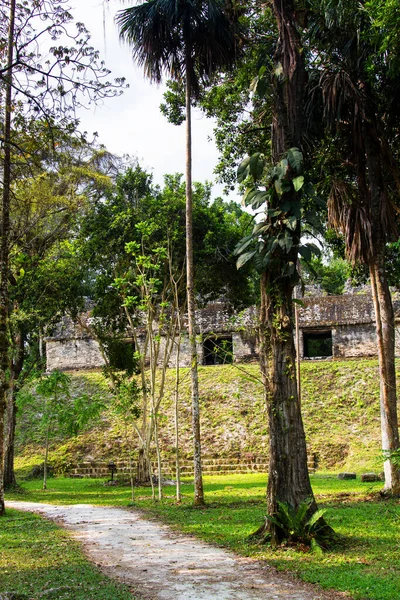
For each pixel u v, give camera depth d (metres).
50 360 31.81
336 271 37.41
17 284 18.69
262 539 8.59
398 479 13.23
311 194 9.12
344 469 20.95
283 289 9.16
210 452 23.45
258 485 18.14
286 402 8.88
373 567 6.95
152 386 16.25
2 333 12.91
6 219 12.70
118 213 18.62
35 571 7.14
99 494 18.14
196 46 13.93
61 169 13.31
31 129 11.38
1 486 12.87
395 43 10.86
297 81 9.69
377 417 23.22
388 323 13.59
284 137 9.52
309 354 37.47
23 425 27.27
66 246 20.14
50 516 12.76
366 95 13.42
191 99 15.10
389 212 13.91
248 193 9.65
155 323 28.88
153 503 14.70
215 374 27.89
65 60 10.48
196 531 10.08
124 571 7.29
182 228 18.52
